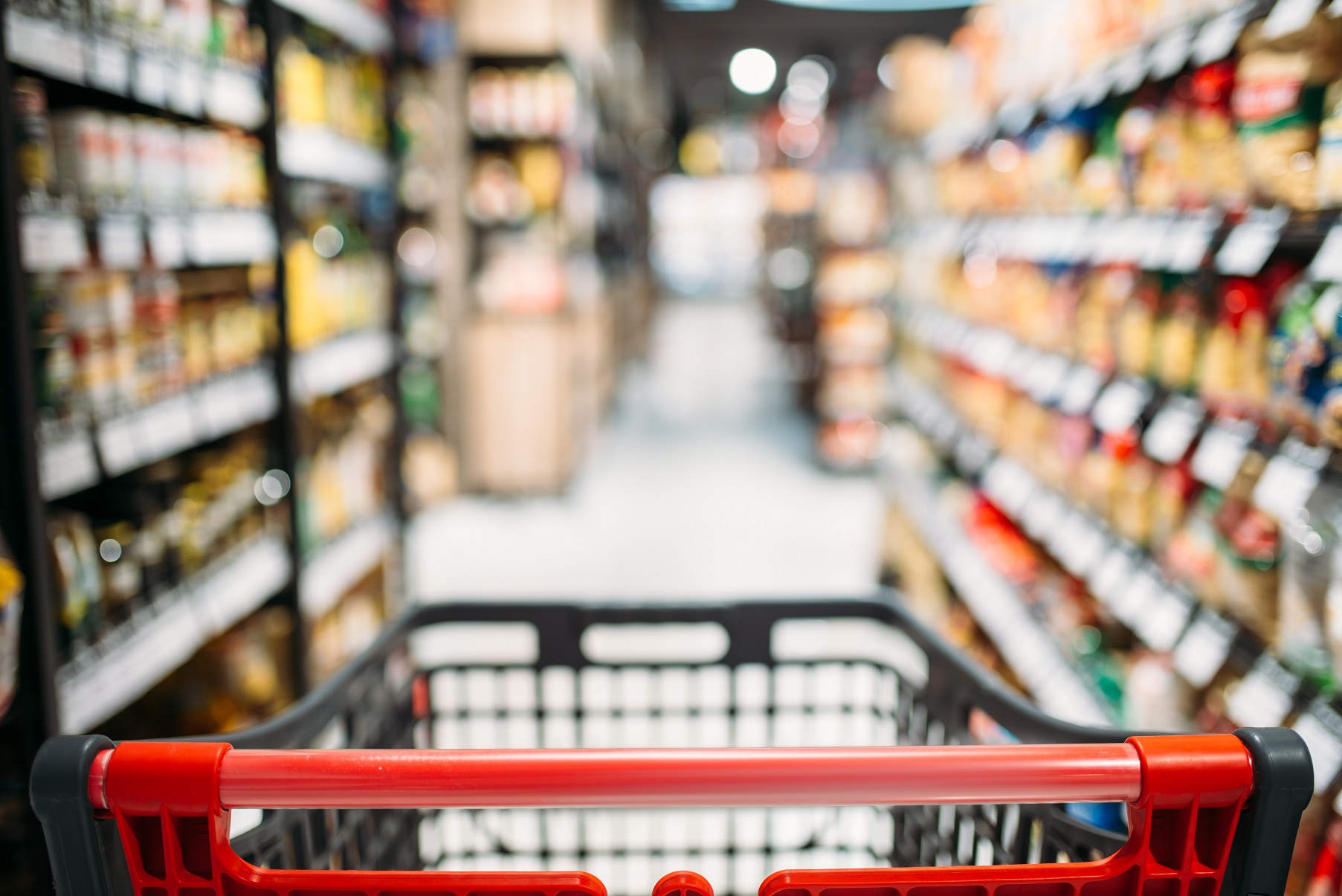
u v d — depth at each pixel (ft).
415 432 18.16
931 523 11.66
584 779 2.85
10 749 4.74
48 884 4.74
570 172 18.61
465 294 18.07
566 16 18.34
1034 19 8.70
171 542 6.22
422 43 12.80
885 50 38.04
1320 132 4.88
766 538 16.92
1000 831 3.80
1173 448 5.86
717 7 32.94
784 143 46.98
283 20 7.33
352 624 9.38
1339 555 4.50
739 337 50.01
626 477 21.17
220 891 2.92
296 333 7.79
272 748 3.59
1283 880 2.96
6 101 4.32
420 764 2.88
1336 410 4.58
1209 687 5.80
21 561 4.56
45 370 4.96
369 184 9.21
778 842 7.43
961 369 11.46
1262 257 4.84
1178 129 6.16
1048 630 8.05
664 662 4.93
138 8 5.58
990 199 10.03
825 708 5.05
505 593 14.23
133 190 5.61
